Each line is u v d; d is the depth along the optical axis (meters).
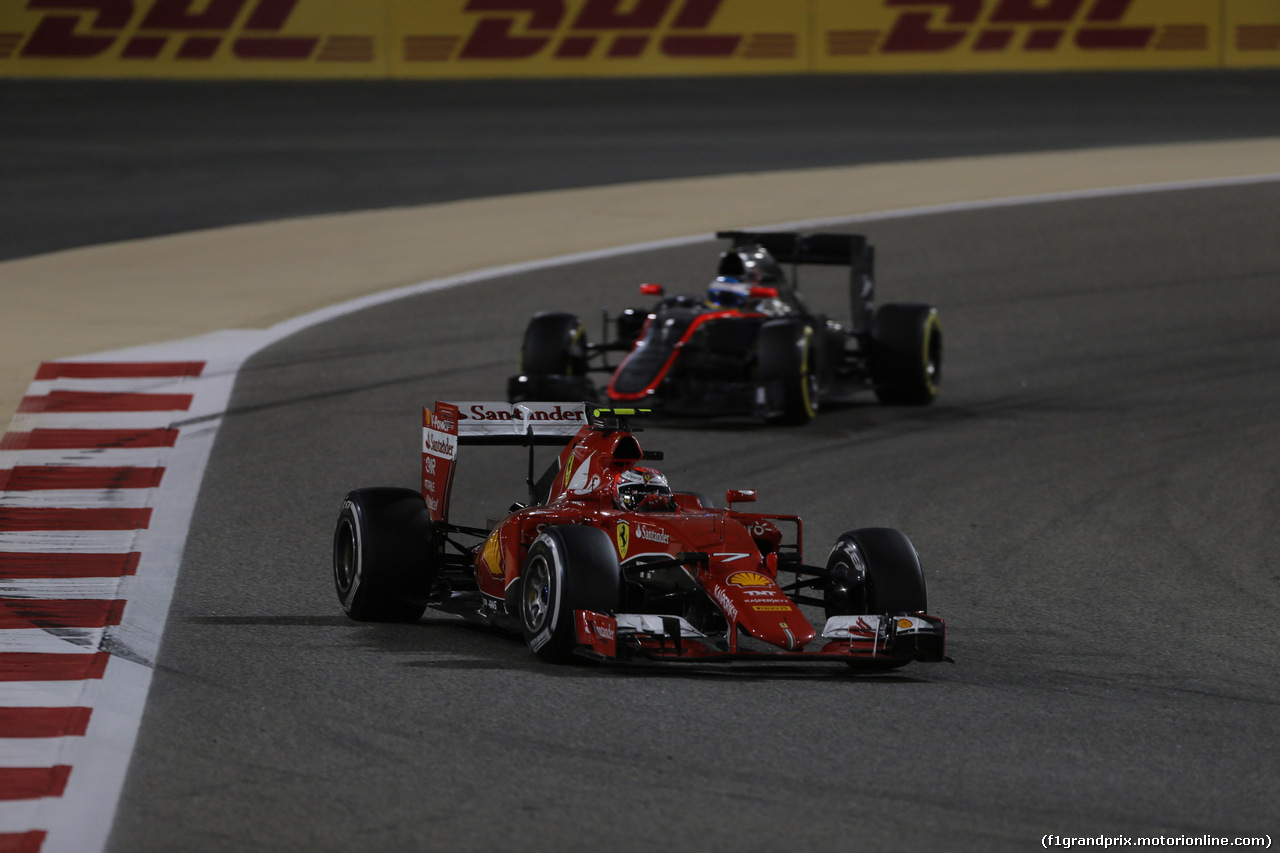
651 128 125.62
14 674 28.84
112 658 29.97
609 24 147.38
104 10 143.38
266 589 35.50
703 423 57.09
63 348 62.16
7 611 33.09
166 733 25.75
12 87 138.88
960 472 50.31
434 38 146.50
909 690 29.09
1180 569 39.94
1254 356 69.81
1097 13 148.75
